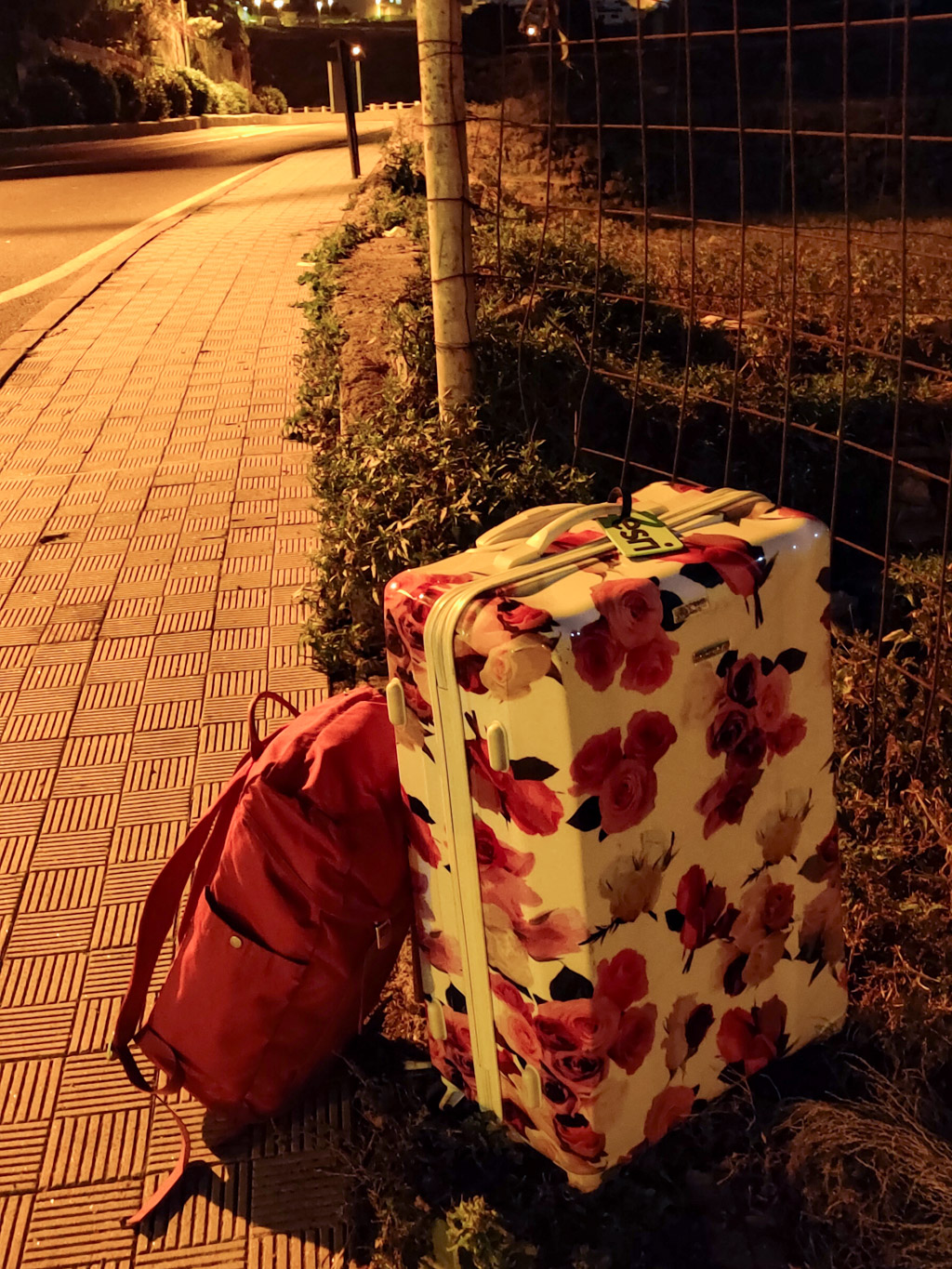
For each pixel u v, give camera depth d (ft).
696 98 39.40
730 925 6.86
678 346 19.01
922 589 12.58
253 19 225.15
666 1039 6.70
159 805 10.54
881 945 8.30
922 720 9.84
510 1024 6.70
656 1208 6.75
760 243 27.76
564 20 20.85
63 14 103.40
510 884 6.24
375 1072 7.86
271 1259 6.77
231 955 6.93
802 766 6.95
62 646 13.17
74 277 31.96
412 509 12.27
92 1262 6.80
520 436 13.83
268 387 21.63
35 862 9.89
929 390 17.97
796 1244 6.62
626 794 5.99
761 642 6.47
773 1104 7.35
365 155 67.82
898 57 41.81
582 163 35.68
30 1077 7.98
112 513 16.61
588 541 6.54
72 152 79.92
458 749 6.19
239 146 83.56
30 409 21.06
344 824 6.79
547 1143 6.84
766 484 16.52
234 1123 7.55
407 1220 6.72
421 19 12.13
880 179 37.47
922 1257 6.31
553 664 5.57
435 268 13.28
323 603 12.89
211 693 12.18
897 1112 6.88
